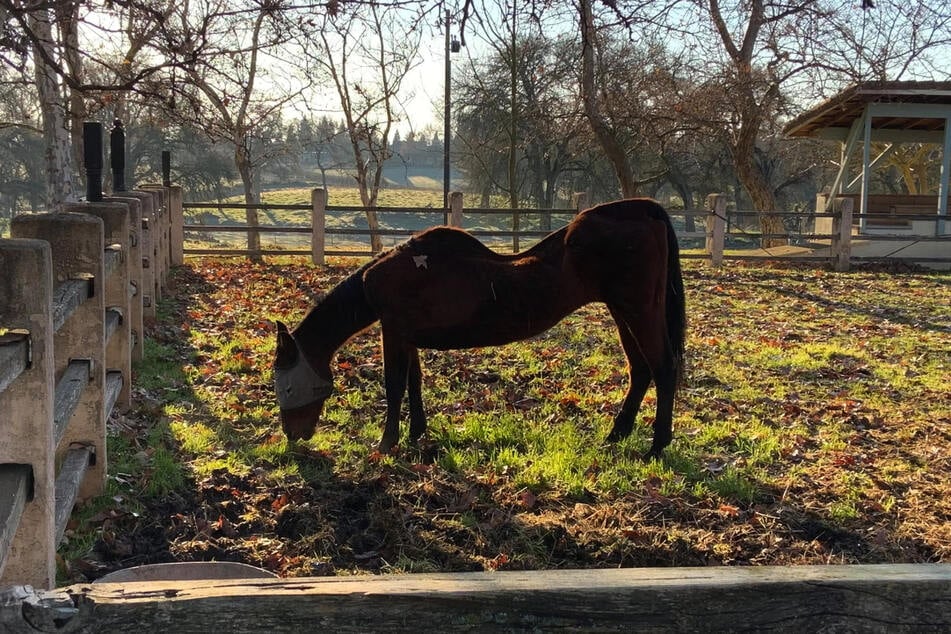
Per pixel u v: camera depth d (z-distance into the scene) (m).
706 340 8.58
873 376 7.23
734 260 15.71
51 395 2.46
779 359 7.73
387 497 4.25
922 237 15.34
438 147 41.59
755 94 16.81
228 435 5.12
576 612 1.38
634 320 4.82
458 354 7.54
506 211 13.83
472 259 4.79
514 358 7.48
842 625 1.41
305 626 1.35
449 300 4.71
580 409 5.98
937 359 7.88
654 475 4.64
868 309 10.74
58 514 2.98
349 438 5.19
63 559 3.36
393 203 39.12
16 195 30.83
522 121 24.50
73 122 11.68
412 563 3.59
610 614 1.38
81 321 3.85
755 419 5.79
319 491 4.30
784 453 5.12
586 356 7.71
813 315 10.29
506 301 4.72
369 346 7.79
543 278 4.73
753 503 4.36
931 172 32.59
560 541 3.82
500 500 4.25
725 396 6.45
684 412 5.97
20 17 3.50
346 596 1.35
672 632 1.39
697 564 3.69
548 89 16.05
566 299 4.80
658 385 4.91
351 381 6.57
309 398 4.78
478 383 6.66
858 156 25.78
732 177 36.75
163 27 3.76
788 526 4.08
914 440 5.48
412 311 4.76
